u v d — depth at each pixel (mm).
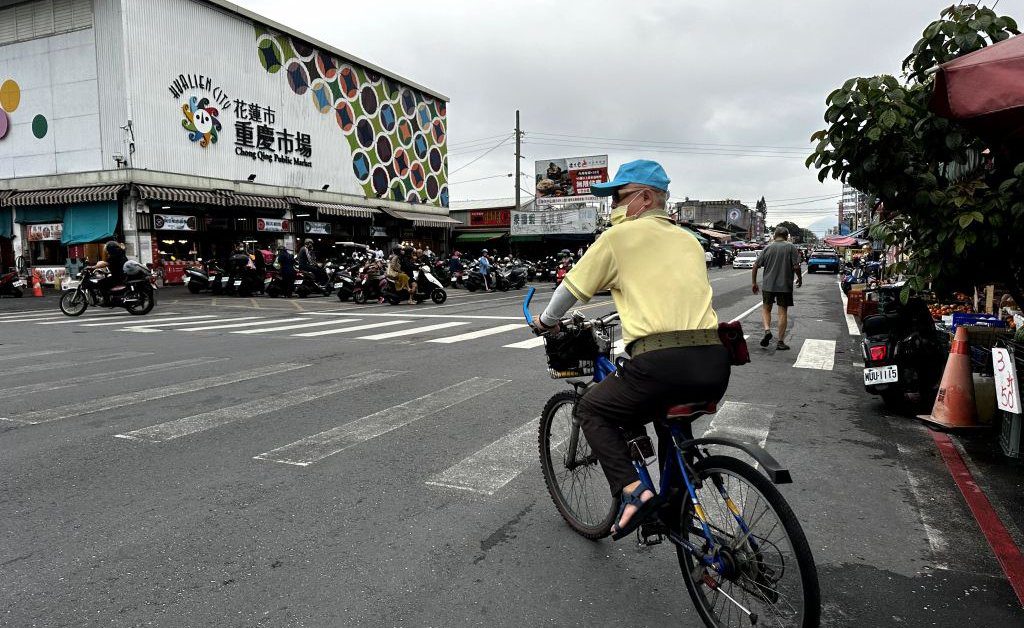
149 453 4613
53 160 23859
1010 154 4566
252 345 9898
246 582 2885
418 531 3406
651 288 2523
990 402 5203
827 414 5820
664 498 2551
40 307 17297
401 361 8398
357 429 5215
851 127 4852
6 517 3551
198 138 25172
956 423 5230
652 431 4906
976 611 2703
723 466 2383
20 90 24078
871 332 6035
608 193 2832
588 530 3320
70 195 22906
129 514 3588
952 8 4812
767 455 2236
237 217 27141
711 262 55188
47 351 9297
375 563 3066
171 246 24797
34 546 3217
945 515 3666
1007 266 4848
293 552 3166
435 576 2955
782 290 9414
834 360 8656
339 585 2865
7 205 24172
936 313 8477
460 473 4238
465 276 26047
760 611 2281
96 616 2617
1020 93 3059
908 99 4695
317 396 6375
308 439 4949
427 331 11680
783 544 2180
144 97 22969
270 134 28797
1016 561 3127
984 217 4504
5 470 4270
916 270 5078
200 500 3783
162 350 9367
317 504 3738
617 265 2596
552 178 58031
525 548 3234
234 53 26828
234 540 3287
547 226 42031
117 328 12281
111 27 22422
